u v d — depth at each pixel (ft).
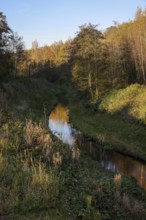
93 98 157.69
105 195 37.37
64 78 329.72
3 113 71.87
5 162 39.45
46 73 350.64
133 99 118.83
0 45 163.02
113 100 129.18
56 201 32.89
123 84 160.86
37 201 31.76
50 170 40.22
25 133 55.01
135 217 35.17
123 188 44.09
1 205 29.78
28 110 118.73
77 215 31.19
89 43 159.84
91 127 112.68
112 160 74.28
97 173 51.11
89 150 82.74
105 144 88.07
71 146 69.82
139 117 100.07
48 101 194.39
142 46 167.84
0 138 49.60
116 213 34.45
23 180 35.68
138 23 178.60
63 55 372.58
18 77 231.30
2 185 33.76
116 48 177.27
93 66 160.35
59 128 111.14
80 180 40.73
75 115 142.31
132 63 176.24
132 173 64.69
